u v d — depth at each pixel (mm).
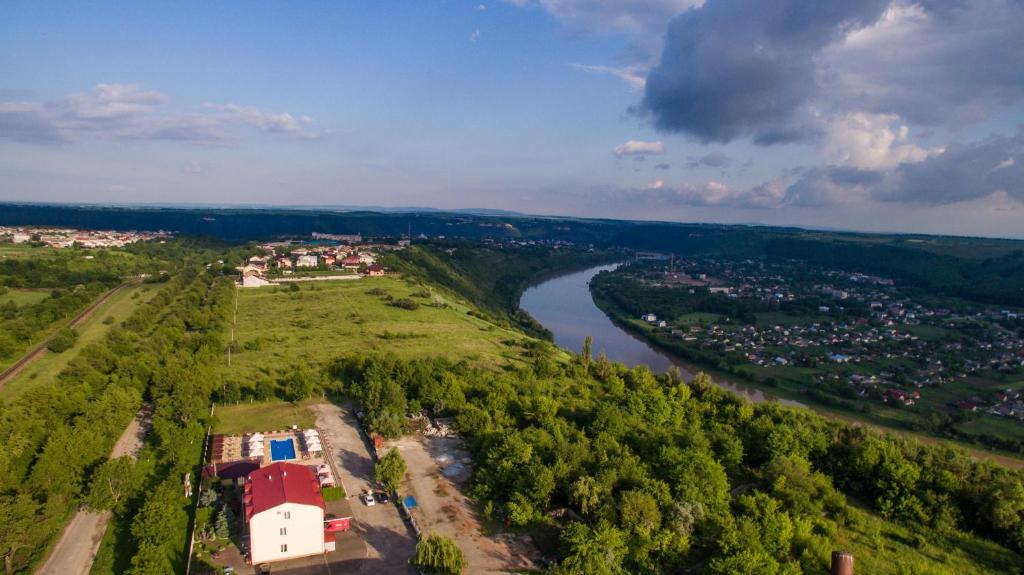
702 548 71625
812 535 72625
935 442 157250
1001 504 79312
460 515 80000
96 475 78500
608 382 140375
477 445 97562
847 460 94500
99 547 71562
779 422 113562
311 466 92375
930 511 83125
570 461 85875
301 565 68875
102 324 182250
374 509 81938
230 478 87250
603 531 67875
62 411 103375
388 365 129500
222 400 123875
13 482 77625
